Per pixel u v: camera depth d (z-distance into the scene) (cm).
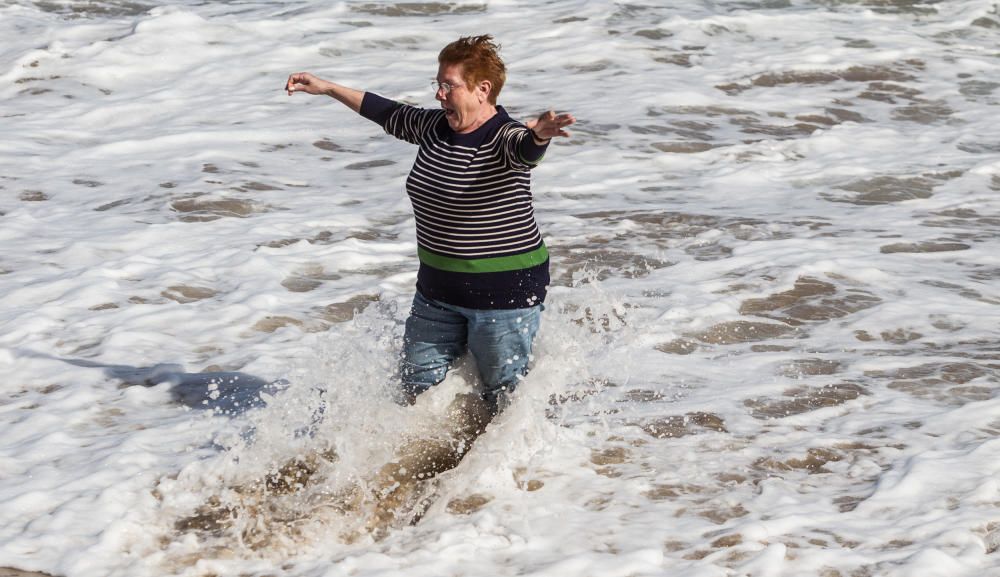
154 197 2366
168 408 1398
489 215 1104
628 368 1528
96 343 1609
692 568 980
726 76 3462
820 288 1866
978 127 3042
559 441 1268
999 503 1102
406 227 2230
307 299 1825
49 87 3209
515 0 4269
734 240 2139
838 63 3612
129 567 1005
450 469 1172
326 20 3941
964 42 3931
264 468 1184
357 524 1090
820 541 1042
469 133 1097
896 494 1130
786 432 1309
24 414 1377
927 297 1814
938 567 974
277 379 1477
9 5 3966
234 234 2141
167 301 1795
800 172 2636
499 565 1006
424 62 3559
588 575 978
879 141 2883
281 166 2639
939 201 2423
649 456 1242
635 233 2188
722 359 1573
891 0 4400
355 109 1202
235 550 1043
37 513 1110
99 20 3859
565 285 1894
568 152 2755
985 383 1456
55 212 2266
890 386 1456
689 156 2747
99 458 1233
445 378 1227
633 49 3700
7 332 1631
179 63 3459
